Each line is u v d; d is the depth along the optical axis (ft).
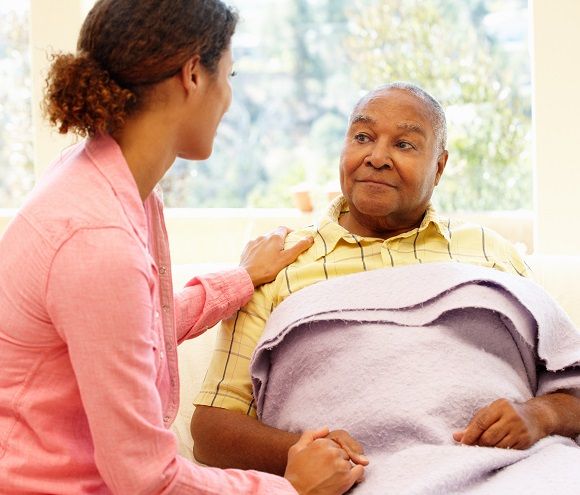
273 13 9.87
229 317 5.38
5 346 3.70
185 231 8.05
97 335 3.50
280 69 10.02
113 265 3.50
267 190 9.91
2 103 8.45
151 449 3.64
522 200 8.92
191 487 3.78
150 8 3.76
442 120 5.53
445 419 4.63
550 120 7.59
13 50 8.40
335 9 9.68
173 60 3.80
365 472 4.44
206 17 3.88
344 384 4.80
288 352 5.00
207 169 9.68
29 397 3.74
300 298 5.07
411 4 8.98
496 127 8.89
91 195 3.69
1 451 3.76
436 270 5.06
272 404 5.07
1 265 3.69
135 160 3.95
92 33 3.80
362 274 5.13
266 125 9.93
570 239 7.64
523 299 4.94
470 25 8.95
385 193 5.30
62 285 3.49
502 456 4.38
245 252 5.62
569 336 5.18
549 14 7.50
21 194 8.55
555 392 5.07
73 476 3.81
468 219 8.27
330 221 5.63
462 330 4.93
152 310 3.79
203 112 4.03
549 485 4.11
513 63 8.93
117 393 3.55
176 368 4.39
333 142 9.87
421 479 4.17
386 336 4.84
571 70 7.52
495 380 4.81
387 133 5.29
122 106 3.76
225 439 4.98
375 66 9.21
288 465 4.29
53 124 3.86
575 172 7.59
